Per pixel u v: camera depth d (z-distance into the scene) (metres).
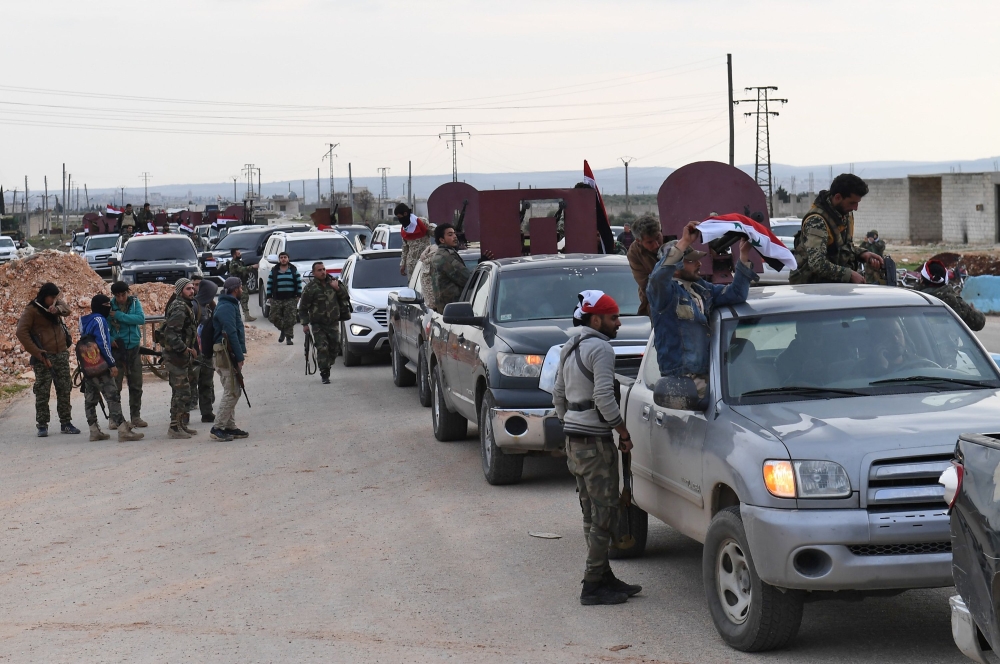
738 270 6.66
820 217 8.09
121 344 14.42
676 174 13.00
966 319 9.31
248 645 6.24
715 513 6.12
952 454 5.33
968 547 4.40
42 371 14.29
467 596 7.05
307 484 10.73
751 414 6.00
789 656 5.73
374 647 6.13
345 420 14.55
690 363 6.52
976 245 62.88
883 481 5.34
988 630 4.29
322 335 18.23
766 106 84.88
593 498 6.73
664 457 6.71
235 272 30.28
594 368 6.66
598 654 5.89
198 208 153.00
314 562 7.98
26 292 25.75
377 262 21.44
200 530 9.08
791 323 6.54
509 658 5.88
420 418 14.45
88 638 6.48
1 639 6.53
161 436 13.91
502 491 10.14
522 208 15.25
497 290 11.20
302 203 173.25
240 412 15.69
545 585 7.25
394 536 8.65
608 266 11.55
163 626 6.65
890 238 72.69
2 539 9.01
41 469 11.99
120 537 8.95
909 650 5.77
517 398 9.87
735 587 5.91
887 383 6.20
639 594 6.98
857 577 5.27
